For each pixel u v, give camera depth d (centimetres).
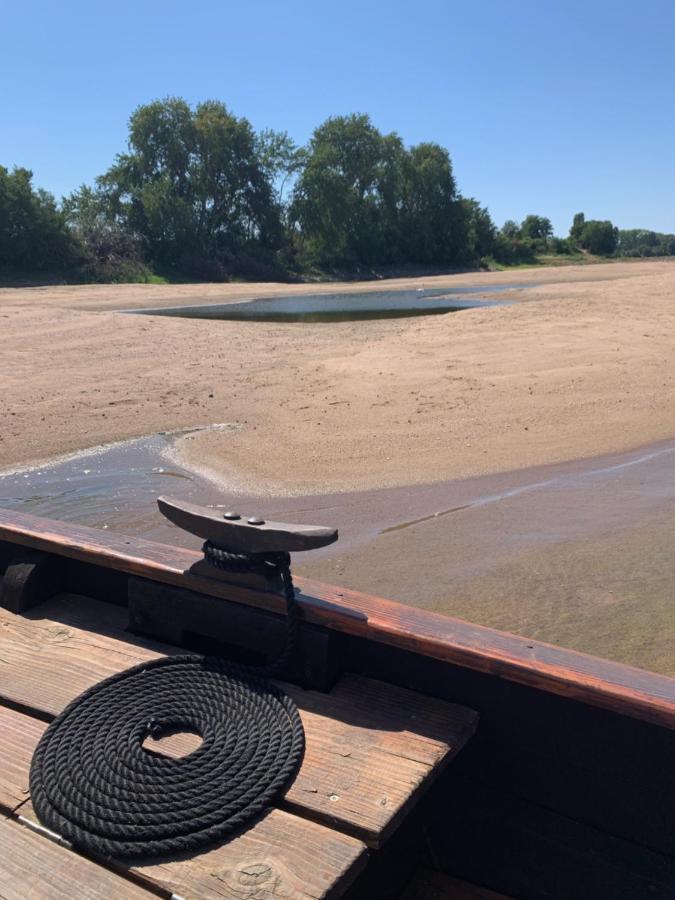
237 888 158
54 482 723
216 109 5584
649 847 199
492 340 1422
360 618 212
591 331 1472
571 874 204
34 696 224
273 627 228
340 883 160
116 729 205
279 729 202
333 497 680
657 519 601
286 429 889
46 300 2752
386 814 175
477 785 215
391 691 222
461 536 580
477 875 213
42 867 167
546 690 189
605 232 9419
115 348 1455
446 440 841
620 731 195
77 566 285
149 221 5091
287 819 177
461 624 214
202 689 220
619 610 452
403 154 6631
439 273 6425
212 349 1442
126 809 178
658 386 1043
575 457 779
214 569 230
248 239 5759
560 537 571
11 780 192
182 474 744
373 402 999
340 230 6038
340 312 2359
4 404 1004
